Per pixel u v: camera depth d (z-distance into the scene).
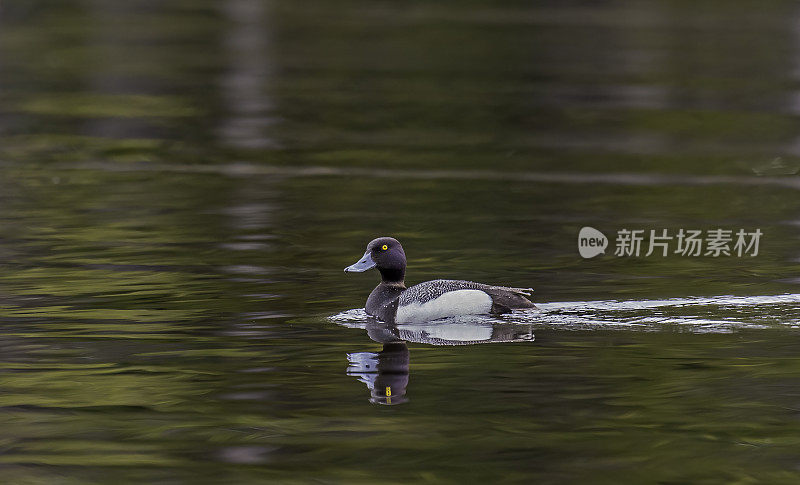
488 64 46.69
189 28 59.91
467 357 12.86
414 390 11.66
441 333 13.94
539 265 17.88
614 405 11.21
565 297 15.73
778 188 25.38
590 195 24.34
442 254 18.64
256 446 10.12
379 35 56.56
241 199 23.38
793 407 11.16
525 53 50.19
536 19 64.00
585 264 17.94
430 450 10.03
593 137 31.89
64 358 12.73
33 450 10.04
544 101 38.03
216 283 16.47
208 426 10.62
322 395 11.52
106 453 9.96
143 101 37.44
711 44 53.62
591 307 15.14
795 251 18.95
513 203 23.38
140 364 12.54
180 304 15.26
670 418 10.84
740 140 31.67
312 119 34.31
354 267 15.23
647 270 17.52
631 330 13.98
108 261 17.81
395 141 30.92
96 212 21.88
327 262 18.00
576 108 36.72
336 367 12.47
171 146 29.83
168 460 9.82
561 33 57.41
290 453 9.97
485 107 36.72
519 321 14.45
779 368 12.39
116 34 56.84
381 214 22.05
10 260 17.84
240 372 12.26
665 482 9.37
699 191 24.97
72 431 10.49
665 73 44.56
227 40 54.94
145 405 11.19
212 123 33.47
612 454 9.97
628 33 57.91
